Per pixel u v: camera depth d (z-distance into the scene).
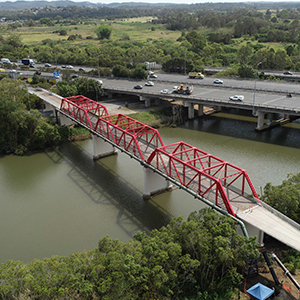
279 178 70.69
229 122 110.38
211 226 42.34
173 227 44.56
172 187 69.50
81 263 37.28
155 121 107.56
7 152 90.69
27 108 112.50
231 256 38.16
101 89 128.25
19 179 75.25
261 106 94.75
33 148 93.25
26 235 55.41
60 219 59.34
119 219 58.84
